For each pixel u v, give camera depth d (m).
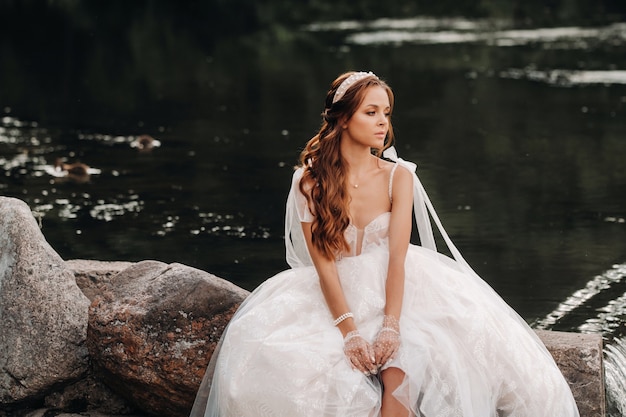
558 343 3.97
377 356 3.47
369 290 3.66
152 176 9.50
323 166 3.82
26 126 12.08
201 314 4.06
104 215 8.09
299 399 3.40
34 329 4.18
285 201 8.58
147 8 26.47
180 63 17.89
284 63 17.80
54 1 27.03
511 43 20.22
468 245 7.22
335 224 3.74
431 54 18.69
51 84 15.45
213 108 13.39
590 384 3.87
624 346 5.18
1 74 16.39
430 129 11.81
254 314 3.67
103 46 19.95
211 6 27.12
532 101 13.65
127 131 11.80
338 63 17.67
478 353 3.55
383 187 3.86
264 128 11.99
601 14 25.98
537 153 10.41
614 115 12.50
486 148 10.70
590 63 17.16
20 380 4.16
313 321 3.64
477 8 27.42
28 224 4.28
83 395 4.28
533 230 7.54
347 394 3.38
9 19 23.83
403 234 3.75
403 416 3.39
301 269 3.87
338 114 3.84
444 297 3.69
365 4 28.42
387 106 3.85
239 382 3.51
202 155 10.47
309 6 27.88
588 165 9.81
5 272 4.24
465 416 3.38
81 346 4.21
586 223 7.75
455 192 8.82
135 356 4.05
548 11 26.67
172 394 4.08
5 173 9.54
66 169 9.59
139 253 7.05
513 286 6.27
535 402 3.59
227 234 7.55
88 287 4.73
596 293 6.11
